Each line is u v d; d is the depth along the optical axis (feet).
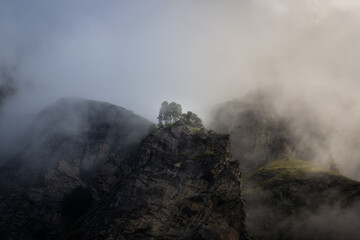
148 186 412.57
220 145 460.96
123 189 420.36
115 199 413.18
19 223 443.73
